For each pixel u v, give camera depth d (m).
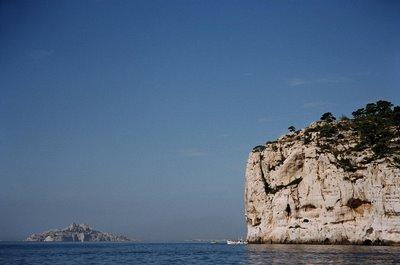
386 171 118.19
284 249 106.25
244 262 75.50
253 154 150.88
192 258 94.56
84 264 80.75
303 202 128.75
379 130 133.50
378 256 79.88
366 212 119.38
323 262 69.56
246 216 149.00
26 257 104.75
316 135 141.38
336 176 124.31
